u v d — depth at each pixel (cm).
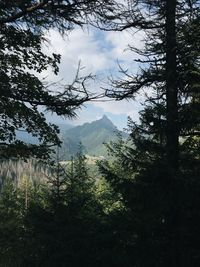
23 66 1019
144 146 1148
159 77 1166
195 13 1115
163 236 1065
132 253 1085
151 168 1054
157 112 1119
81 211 1811
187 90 1158
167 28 1165
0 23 878
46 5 849
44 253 1648
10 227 2822
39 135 1045
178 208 1004
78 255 1367
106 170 1135
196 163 1103
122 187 1095
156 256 1045
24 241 2067
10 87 962
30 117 995
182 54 1146
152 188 1036
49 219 1791
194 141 1191
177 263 1024
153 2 1167
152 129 1137
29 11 852
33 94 939
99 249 1230
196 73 1107
